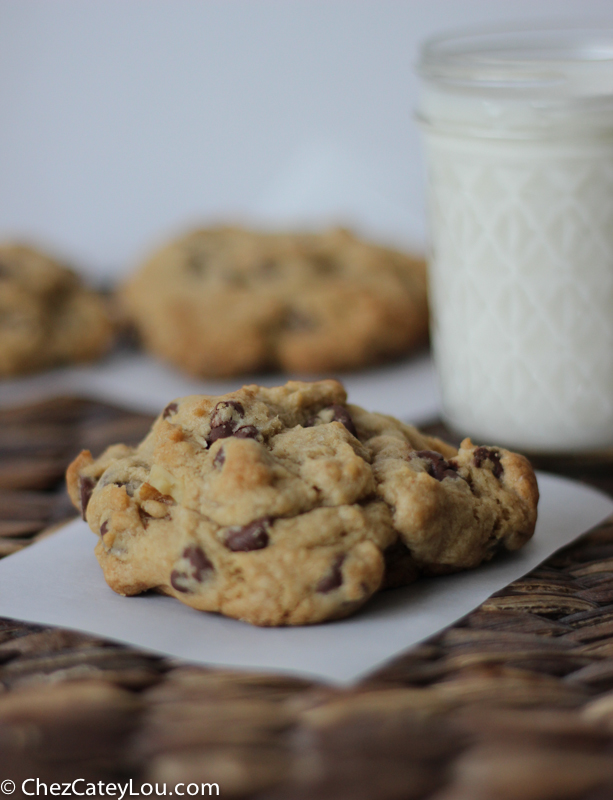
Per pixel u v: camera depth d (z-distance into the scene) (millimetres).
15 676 404
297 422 441
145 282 629
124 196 892
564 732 385
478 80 477
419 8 790
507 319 490
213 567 415
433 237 507
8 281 613
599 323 485
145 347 621
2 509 486
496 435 501
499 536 435
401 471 427
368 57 815
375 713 388
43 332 600
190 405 439
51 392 582
